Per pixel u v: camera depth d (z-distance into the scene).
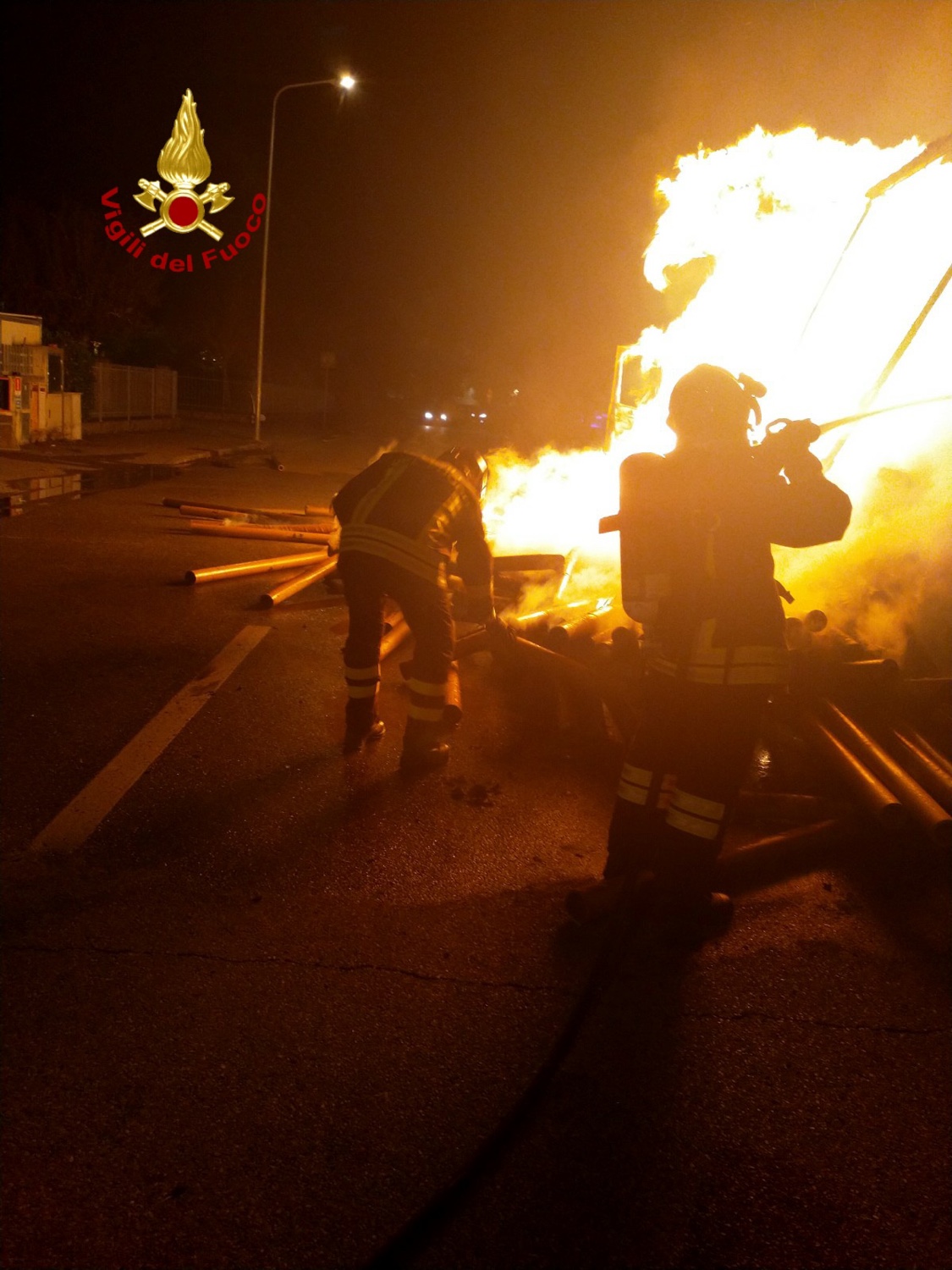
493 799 4.41
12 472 15.70
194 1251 2.12
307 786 4.44
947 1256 2.21
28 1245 2.12
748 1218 2.28
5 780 4.32
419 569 4.43
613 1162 2.41
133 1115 2.47
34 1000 2.88
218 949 3.18
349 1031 2.82
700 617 3.18
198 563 8.97
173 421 30.16
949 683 4.77
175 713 5.21
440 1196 2.24
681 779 3.32
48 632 6.54
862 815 4.09
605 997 3.02
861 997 3.10
